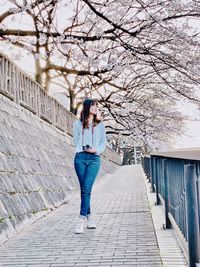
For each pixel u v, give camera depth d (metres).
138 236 5.61
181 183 4.26
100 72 15.95
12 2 10.91
